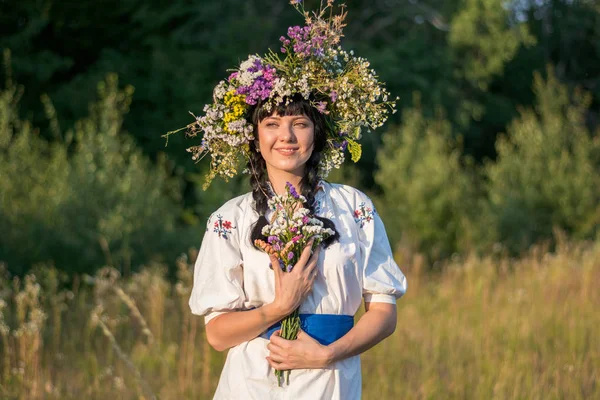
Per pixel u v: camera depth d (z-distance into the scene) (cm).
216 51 1524
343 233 246
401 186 1302
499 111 1988
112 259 875
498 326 629
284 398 238
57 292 768
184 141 1507
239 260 246
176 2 1550
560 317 638
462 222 1270
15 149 958
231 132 252
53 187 948
